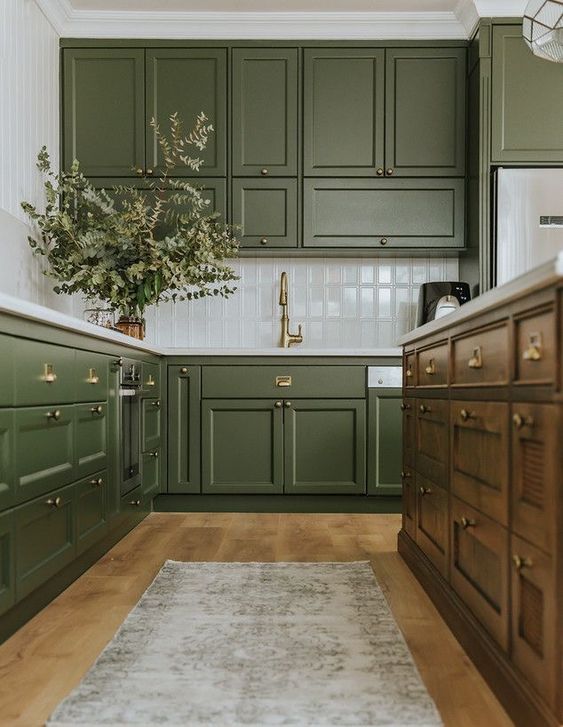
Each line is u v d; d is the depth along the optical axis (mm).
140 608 2014
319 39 3781
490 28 3574
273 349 3537
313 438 3557
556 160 3576
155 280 3463
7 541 1755
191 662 1616
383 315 4113
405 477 2650
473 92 3699
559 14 2102
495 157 3582
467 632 1716
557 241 3553
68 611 2027
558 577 1188
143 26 3762
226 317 4129
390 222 3785
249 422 3566
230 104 3785
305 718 1343
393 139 3779
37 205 3477
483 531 1631
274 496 3605
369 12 3695
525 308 1362
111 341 2709
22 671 1596
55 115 3734
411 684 1503
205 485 3562
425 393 2320
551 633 1209
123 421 2914
